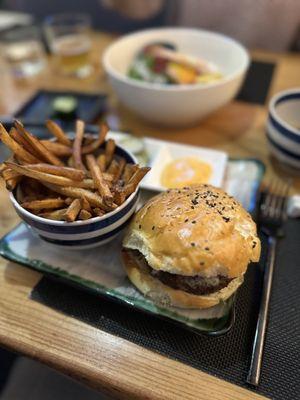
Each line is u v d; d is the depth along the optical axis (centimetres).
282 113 107
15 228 84
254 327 69
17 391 120
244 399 58
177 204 70
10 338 67
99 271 75
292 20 199
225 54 132
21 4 249
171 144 105
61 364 64
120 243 81
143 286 69
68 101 126
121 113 130
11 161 70
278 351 65
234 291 67
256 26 208
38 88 146
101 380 61
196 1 213
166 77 123
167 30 141
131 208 73
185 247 63
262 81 144
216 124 123
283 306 73
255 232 70
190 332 67
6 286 75
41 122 117
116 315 70
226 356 64
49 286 75
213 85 104
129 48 136
